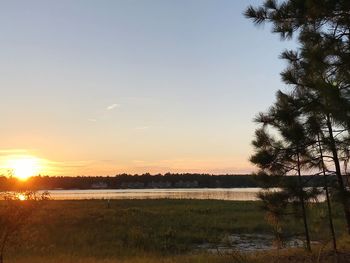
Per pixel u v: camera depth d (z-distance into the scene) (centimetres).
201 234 3033
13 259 1722
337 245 1680
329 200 1401
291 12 1200
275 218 1598
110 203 5662
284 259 1521
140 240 2786
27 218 1319
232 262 1664
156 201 6366
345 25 1121
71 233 2856
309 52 1105
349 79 994
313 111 1306
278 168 1534
